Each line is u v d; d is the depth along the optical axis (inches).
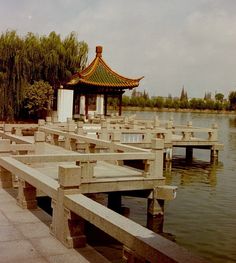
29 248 234.1
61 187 245.3
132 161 748.0
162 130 868.6
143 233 179.9
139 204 549.0
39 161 386.9
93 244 378.3
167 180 759.7
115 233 190.9
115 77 1369.3
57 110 1328.7
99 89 1350.9
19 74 1326.3
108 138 774.5
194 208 550.9
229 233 446.9
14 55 1325.0
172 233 441.7
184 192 655.1
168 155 901.2
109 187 424.8
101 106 1501.0
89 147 585.0
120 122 1162.6
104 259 221.5
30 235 256.4
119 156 428.1
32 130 1030.4
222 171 866.8
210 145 967.0
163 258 156.8
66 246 237.3
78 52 1510.8
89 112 1480.1
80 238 237.8
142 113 3996.1
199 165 941.8
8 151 404.5
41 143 493.7
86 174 414.9
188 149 1031.0
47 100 1363.2
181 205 565.6
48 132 729.6
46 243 243.1
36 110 1339.8
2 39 1327.5
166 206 557.0
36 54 1380.4
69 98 1295.5
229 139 1581.0
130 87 1338.6
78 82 1286.9
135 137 861.8
